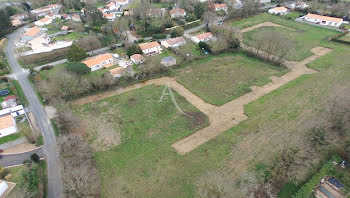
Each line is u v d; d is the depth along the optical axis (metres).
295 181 41.53
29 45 99.38
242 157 47.81
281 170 42.56
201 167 45.88
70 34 112.12
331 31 112.25
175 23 126.88
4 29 110.88
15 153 49.91
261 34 99.69
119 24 110.44
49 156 49.00
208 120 58.88
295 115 59.38
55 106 62.09
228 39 95.44
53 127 57.34
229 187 36.66
